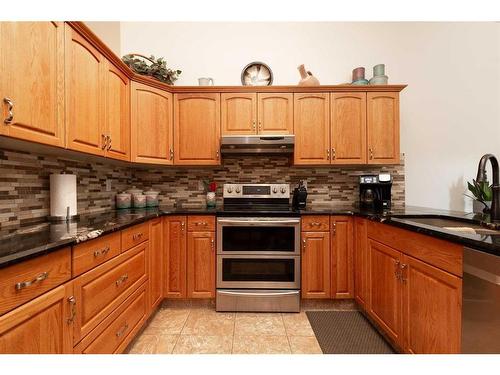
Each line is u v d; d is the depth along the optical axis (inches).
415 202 107.6
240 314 82.0
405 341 54.7
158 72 92.7
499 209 57.5
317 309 85.4
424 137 107.7
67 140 52.4
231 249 84.0
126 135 79.8
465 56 107.5
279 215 83.4
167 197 106.3
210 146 94.0
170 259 84.3
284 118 93.6
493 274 34.6
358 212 79.4
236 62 106.7
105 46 65.0
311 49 106.7
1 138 40.9
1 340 29.2
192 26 106.7
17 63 40.3
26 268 32.5
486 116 108.2
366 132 92.7
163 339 68.3
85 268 44.3
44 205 62.1
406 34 106.8
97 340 47.7
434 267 45.5
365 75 105.6
